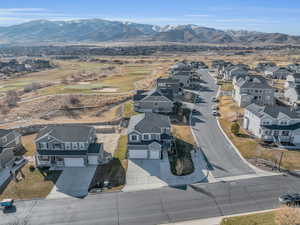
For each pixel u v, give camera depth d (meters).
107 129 56.88
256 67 128.25
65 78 124.94
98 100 79.62
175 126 57.44
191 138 50.78
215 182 35.81
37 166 41.22
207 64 152.62
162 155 43.97
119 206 31.42
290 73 102.25
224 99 77.62
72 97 80.44
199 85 97.75
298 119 47.50
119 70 141.62
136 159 42.97
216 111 66.75
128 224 28.45
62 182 36.94
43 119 67.25
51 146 41.84
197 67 141.00
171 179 36.88
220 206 30.83
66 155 40.72
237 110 65.75
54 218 29.66
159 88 76.25
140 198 32.81
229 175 37.44
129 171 39.28
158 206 31.19
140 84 100.56
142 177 37.59
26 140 53.84
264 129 47.94
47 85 108.75
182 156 43.44
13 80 128.88
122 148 47.75
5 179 38.19
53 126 44.91
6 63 196.62
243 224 27.31
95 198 33.12
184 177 37.25
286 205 29.84
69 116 69.31
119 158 43.62
